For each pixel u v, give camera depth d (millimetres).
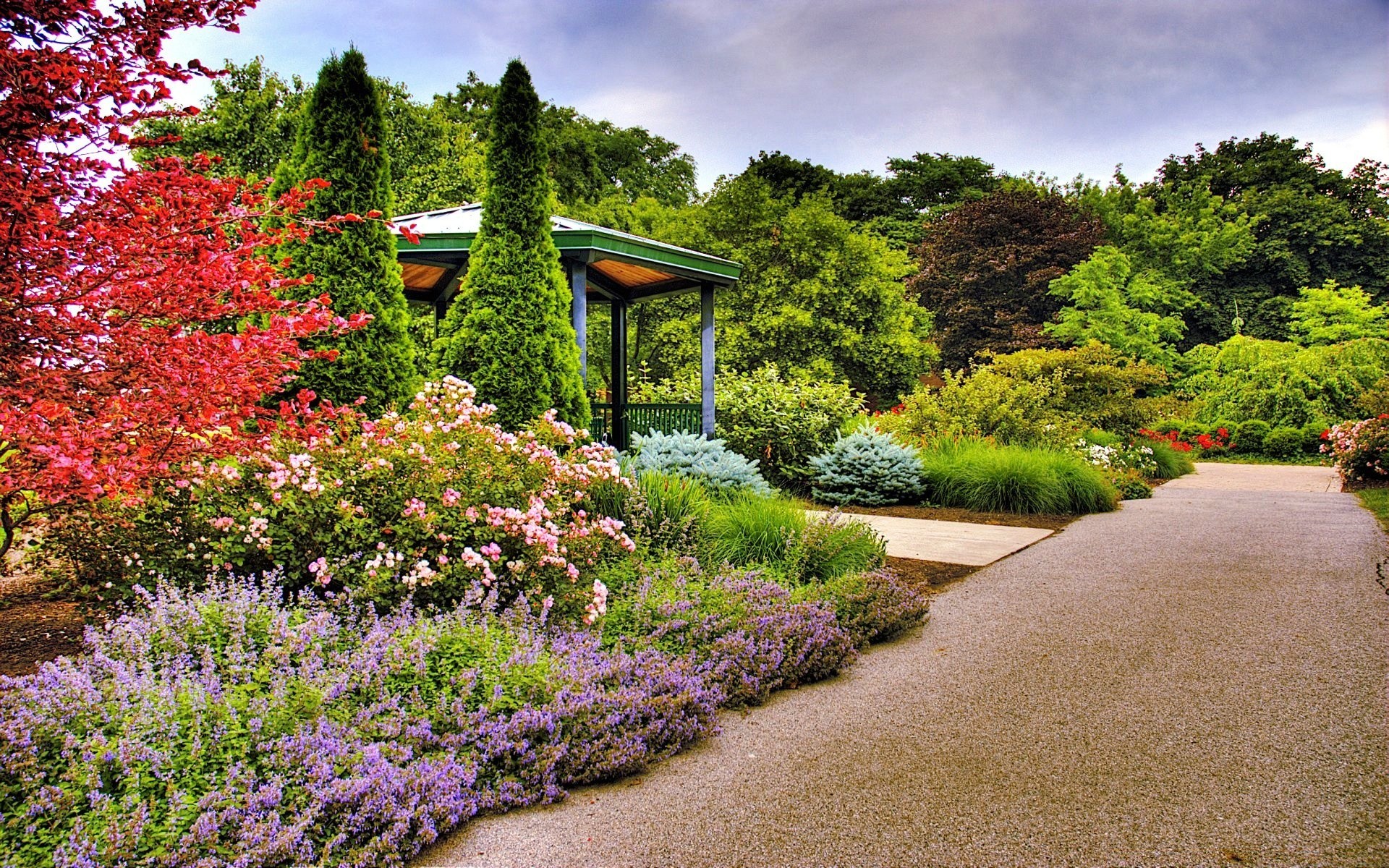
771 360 20016
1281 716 2994
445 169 16656
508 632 3307
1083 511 9023
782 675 3434
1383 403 13023
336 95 6328
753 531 5492
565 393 7957
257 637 2984
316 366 6016
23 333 2730
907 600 4328
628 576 4348
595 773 2561
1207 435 19250
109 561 3650
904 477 9609
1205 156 38469
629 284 11812
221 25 2906
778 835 2227
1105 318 27281
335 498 3846
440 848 2193
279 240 3410
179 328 3061
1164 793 2424
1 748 2039
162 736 2223
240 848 1928
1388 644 3842
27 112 2500
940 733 2924
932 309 30781
